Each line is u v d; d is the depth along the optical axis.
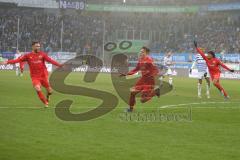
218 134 12.53
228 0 70.31
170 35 70.12
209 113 17.09
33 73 18.02
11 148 10.14
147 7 74.38
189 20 72.25
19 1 69.44
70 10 75.81
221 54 52.88
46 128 12.82
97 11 75.56
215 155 9.91
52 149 10.15
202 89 31.31
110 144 10.85
